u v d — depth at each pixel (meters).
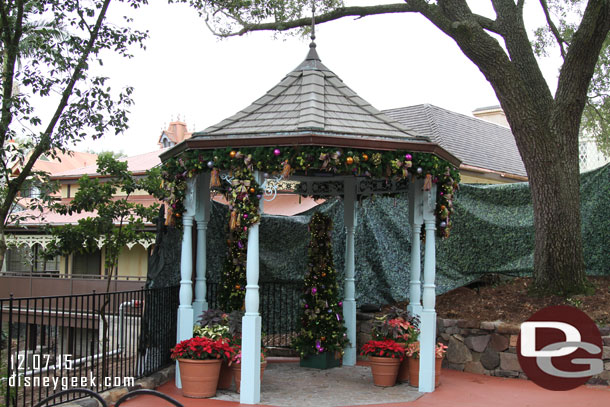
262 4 13.11
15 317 17.91
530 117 10.02
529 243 11.41
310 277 9.74
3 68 9.88
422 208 8.52
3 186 10.21
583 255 10.94
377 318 8.85
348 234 10.41
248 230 7.42
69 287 17.97
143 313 8.00
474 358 9.51
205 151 7.62
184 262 8.17
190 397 7.50
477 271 11.61
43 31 9.33
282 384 8.49
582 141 23.30
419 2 10.81
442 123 19.41
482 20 11.12
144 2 9.85
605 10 9.65
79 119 9.36
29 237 19.27
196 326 8.29
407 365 8.60
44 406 6.20
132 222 12.05
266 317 11.70
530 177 10.33
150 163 22.30
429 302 8.16
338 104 8.38
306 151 7.09
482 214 11.80
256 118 8.12
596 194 11.35
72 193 21.53
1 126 8.84
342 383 8.58
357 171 7.42
